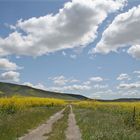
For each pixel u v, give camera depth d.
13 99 62.75
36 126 33.94
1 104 53.91
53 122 40.31
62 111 75.94
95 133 24.25
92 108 90.88
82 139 23.66
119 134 23.53
